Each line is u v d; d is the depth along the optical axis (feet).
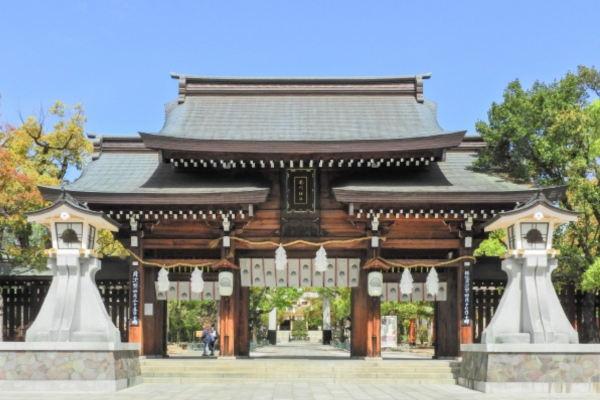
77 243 81.97
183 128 113.39
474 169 115.24
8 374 76.07
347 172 109.70
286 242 106.32
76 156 170.50
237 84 128.06
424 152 105.29
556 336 79.05
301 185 107.14
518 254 81.15
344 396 71.41
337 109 123.34
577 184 106.73
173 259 106.83
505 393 74.38
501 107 117.70
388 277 107.65
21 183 121.29
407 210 102.47
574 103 118.83
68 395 71.77
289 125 115.75
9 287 117.39
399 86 127.75
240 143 103.09
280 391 76.84
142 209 102.73
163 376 91.50
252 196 100.32
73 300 80.18
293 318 501.56
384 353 167.94
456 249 107.76
